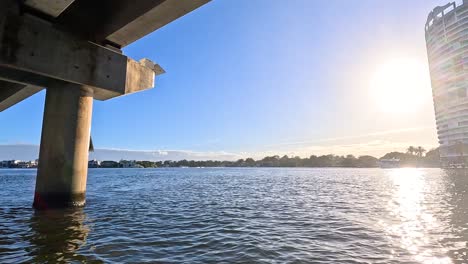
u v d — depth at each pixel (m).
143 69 14.51
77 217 11.00
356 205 17.44
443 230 10.37
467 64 131.50
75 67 11.51
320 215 13.63
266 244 8.33
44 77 11.52
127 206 15.62
